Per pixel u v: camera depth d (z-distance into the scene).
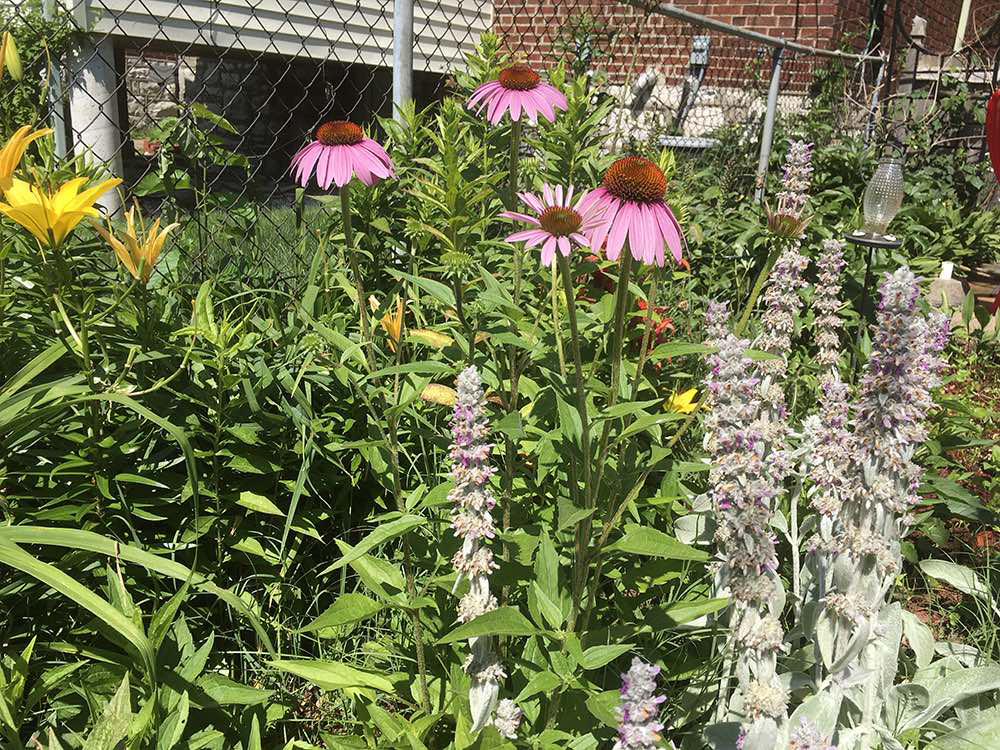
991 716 2.11
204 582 1.87
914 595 2.94
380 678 1.90
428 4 7.98
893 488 1.95
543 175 3.23
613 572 2.15
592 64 6.20
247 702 1.91
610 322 2.41
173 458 2.39
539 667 1.86
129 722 1.58
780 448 2.39
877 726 2.04
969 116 8.86
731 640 2.05
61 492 2.19
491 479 2.25
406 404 2.04
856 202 6.77
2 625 2.04
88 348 2.21
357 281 2.31
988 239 7.64
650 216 1.73
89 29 3.62
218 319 2.74
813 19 8.63
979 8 12.69
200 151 3.10
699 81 8.55
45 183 2.34
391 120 3.46
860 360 3.87
